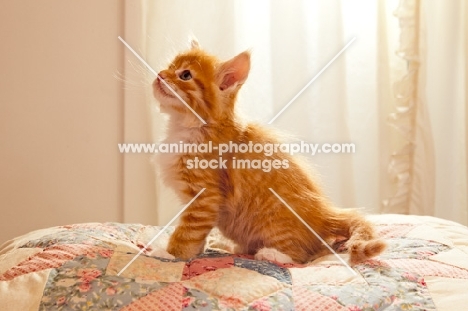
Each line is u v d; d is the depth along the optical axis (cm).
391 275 105
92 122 192
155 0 185
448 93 193
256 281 100
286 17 186
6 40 184
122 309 91
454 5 191
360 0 195
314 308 93
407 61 192
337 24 188
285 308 93
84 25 189
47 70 188
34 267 104
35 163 190
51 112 190
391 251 119
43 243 117
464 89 196
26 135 188
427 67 193
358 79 197
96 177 194
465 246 124
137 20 185
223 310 91
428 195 193
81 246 114
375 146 197
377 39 193
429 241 125
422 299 97
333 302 95
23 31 185
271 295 96
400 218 146
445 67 193
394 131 196
